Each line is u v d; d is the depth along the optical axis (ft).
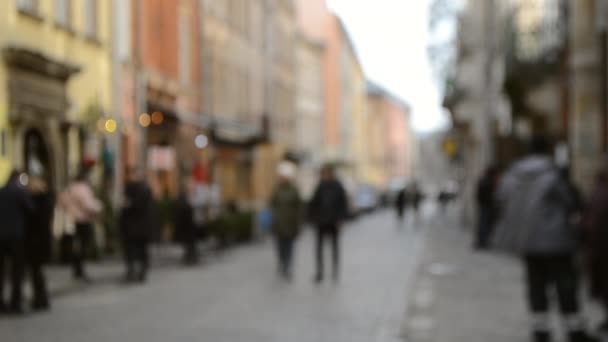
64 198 62.75
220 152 150.82
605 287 36.99
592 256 36.99
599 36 70.44
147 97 110.42
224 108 155.53
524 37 86.38
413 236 126.93
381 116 487.61
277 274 70.18
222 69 153.89
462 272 67.41
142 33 107.76
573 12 73.72
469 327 39.88
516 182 33.68
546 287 33.83
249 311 47.44
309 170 264.52
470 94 128.26
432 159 596.70
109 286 61.52
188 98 131.64
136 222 63.82
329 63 323.78
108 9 97.35
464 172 161.58
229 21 159.02
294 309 48.14
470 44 125.70
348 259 84.28
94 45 93.15
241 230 112.06
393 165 518.78
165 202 93.86
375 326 41.42
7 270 60.49
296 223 65.87
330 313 46.29
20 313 47.06
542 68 85.61
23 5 77.41
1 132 71.46
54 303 51.83
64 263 74.43
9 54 72.18
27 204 47.19
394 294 54.90
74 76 86.43
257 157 184.24
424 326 40.47
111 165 92.99
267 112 195.00
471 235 124.57
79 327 42.06
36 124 77.82
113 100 97.76
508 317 43.06
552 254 32.58
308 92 277.03
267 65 195.93
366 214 232.32
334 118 327.67
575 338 33.14
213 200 95.61
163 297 54.60
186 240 81.05
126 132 101.24
